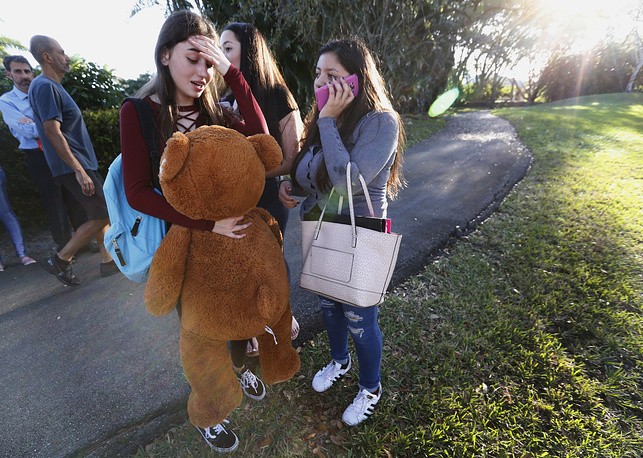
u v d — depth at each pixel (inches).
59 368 86.4
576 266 129.5
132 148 49.6
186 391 79.0
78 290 120.5
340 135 59.6
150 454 67.2
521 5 487.2
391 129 56.6
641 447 69.7
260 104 69.0
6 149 162.1
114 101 250.2
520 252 140.5
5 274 133.6
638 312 106.7
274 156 51.2
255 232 54.6
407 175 255.1
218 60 52.5
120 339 96.2
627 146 311.7
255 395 76.9
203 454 66.4
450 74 564.7
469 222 171.3
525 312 106.8
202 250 50.9
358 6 343.3
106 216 118.0
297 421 74.0
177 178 44.3
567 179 224.8
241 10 302.5
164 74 50.8
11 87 221.8
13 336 98.3
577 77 978.1
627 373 87.0
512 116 581.9
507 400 79.5
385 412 75.4
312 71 353.4
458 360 89.7
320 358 88.6
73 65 236.5
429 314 107.3
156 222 54.8
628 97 812.6
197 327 52.1
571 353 93.5
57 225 139.6
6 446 68.0
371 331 66.2
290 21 298.7
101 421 72.8
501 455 67.9
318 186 58.9
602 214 172.6
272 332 59.8
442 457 68.0
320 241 60.1
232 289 51.3
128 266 55.8
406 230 159.5
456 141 388.5
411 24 385.1
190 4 321.4
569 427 73.1
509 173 248.4
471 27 477.1
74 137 114.3
